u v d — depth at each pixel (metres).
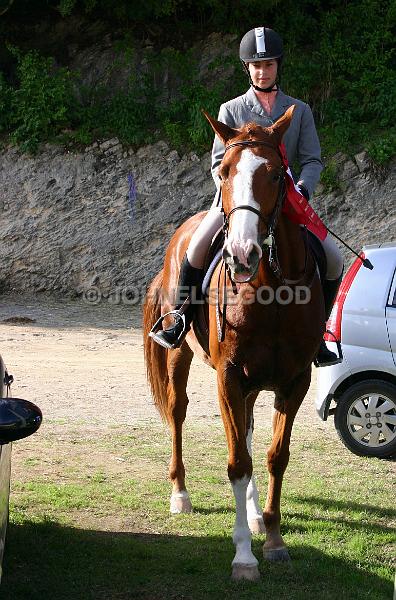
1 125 20.47
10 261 19.64
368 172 19.58
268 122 5.70
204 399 10.47
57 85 20.52
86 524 6.02
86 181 19.97
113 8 22.33
